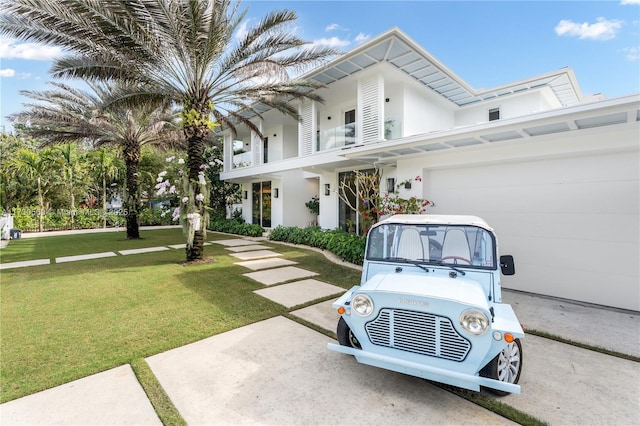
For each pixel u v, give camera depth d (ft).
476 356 7.66
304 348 11.51
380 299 8.63
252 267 25.62
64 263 27.17
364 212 28.60
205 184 28.09
